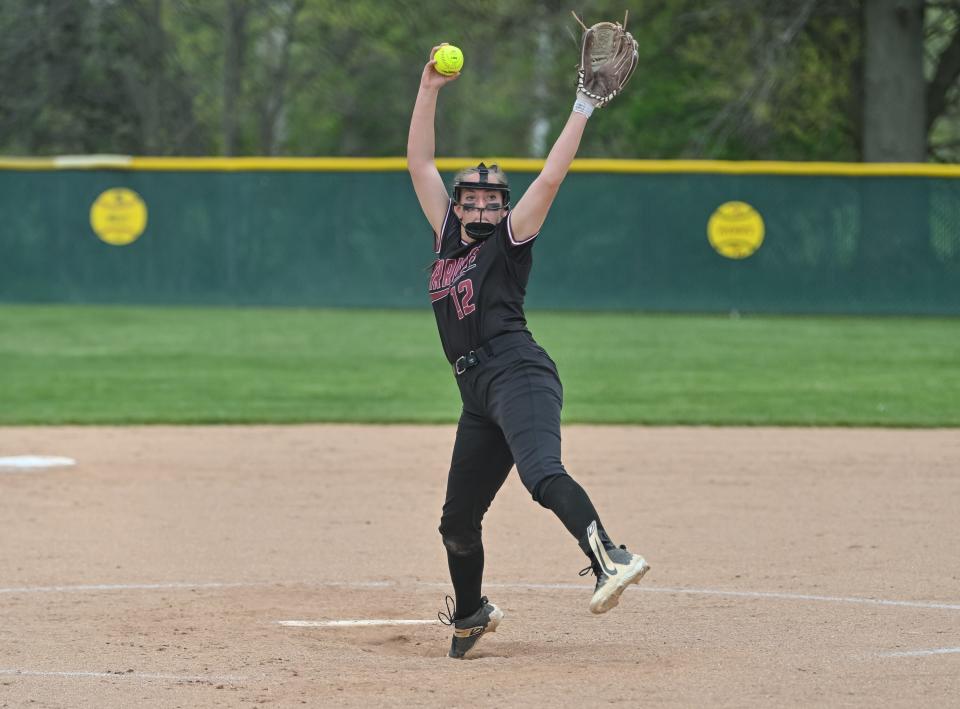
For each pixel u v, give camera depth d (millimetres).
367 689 16078
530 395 16531
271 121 129750
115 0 112938
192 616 20516
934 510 29453
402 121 127438
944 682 16141
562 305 80062
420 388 50938
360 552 25594
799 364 57906
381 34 114938
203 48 133750
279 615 20719
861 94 96562
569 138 16422
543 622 20281
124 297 82000
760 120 91375
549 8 102688
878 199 78125
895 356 60625
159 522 28406
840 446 38438
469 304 16906
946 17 97188
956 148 106250
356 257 81062
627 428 41781
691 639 18906
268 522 28391
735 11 92438
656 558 24781
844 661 17297
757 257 79125
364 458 36656
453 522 17875
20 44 108688
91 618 20312
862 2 92438
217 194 81188
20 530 27438
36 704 15547
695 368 56594
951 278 78062
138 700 15719
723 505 30031
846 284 78750
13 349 62656
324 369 56281
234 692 16031
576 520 15586
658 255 79438
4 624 19859
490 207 17125
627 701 15312
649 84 110375
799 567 23953
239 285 81688
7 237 82062
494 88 124688
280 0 125312
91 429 41750
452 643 18328
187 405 46438
